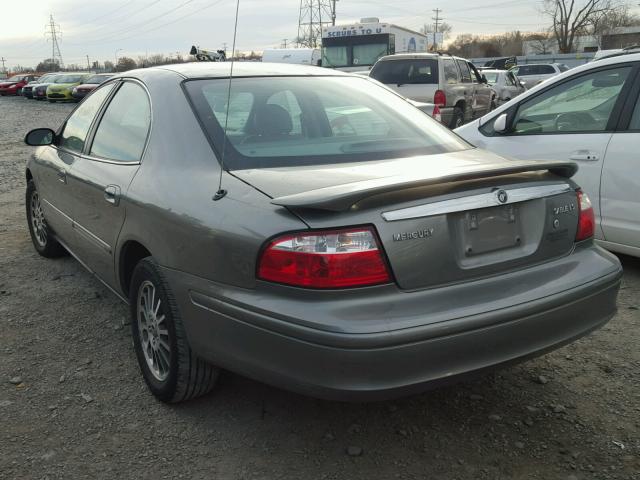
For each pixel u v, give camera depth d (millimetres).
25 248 5812
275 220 2367
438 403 3088
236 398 3156
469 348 2369
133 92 3688
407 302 2324
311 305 2271
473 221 2506
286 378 2355
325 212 2307
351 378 2232
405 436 2824
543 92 5254
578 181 4875
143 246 3156
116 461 2664
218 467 2629
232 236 2471
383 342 2215
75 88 31547
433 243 2385
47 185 4750
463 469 2588
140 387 3275
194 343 2738
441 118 12703
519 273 2607
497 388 3213
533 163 2674
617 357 3506
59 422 2951
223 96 3213
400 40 19625
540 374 3342
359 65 18891
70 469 2611
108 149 3752
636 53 4699
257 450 2740
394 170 2705
